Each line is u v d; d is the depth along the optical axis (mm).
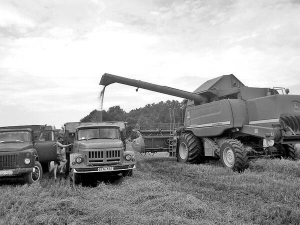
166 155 17156
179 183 7645
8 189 7516
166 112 73125
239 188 6898
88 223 4758
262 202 5543
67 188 7652
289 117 8891
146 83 12859
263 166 9156
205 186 7281
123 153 8953
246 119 10070
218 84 12141
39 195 6754
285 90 10383
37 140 10305
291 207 5141
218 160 12453
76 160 8500
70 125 11109
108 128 9930
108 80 13156
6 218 4961
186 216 4801
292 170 8461
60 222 4789
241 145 9289
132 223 4547
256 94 10734
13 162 8445
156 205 5352
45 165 11422
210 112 11227
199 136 11875
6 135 9453
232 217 4754
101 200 6207
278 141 8852
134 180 8312
